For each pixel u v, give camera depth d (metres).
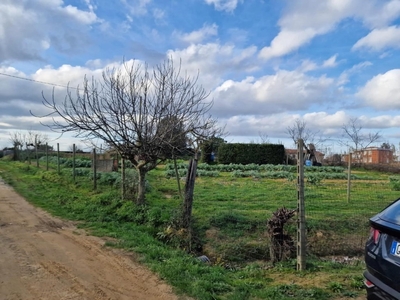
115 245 6.84
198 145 9.69
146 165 10.66
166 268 5.41
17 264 5.52
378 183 18.78
